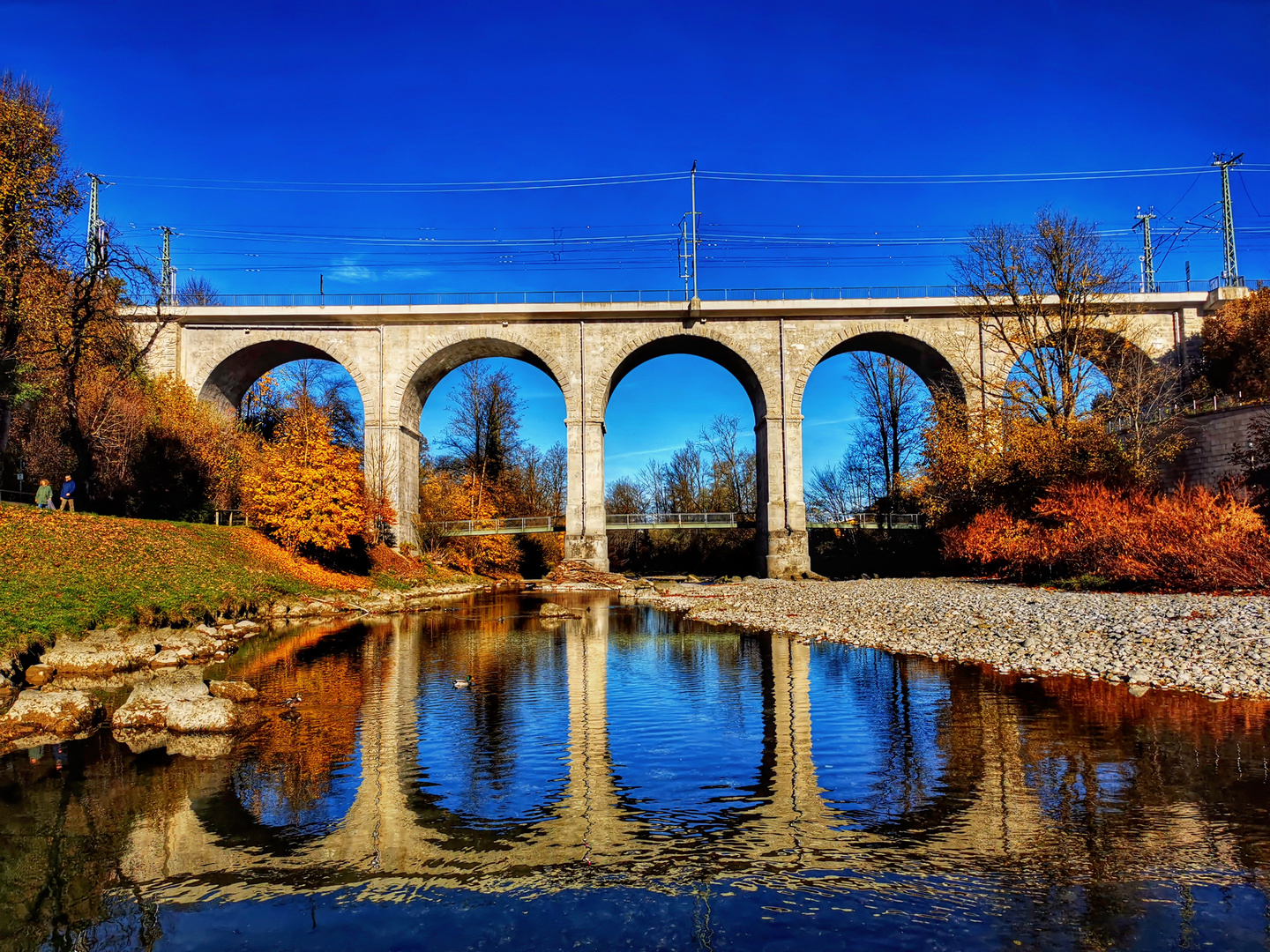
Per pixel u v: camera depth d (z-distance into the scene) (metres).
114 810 7.18
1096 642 13.66
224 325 43.12
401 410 43.59
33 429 29.62
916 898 5.07
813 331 43.66
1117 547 23.22
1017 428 31.86
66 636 15.72
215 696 11.12
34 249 24.06
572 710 10.95
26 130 24.42
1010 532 29.33
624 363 44.69
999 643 14.49
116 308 28.83
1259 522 21.05
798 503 42.75
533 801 7.20
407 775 8.05
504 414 57.16
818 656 14.98
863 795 7.08
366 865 5.88
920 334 43.12
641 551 66.94
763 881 5.39
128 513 32.22
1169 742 8.20
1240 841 5.78
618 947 4.53
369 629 21.80
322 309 42.97
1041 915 4.79
